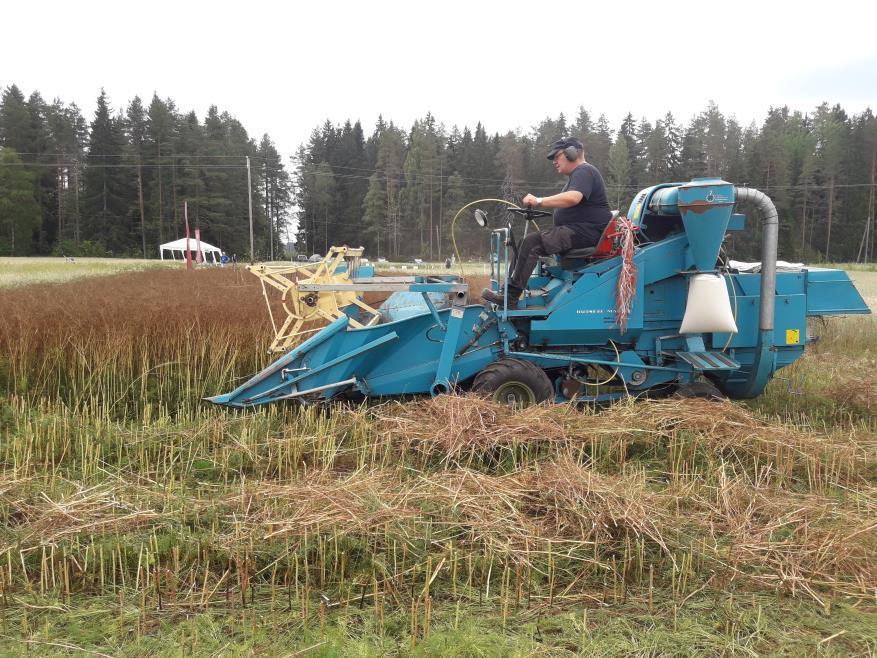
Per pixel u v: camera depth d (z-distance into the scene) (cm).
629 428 506
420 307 644
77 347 738
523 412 519
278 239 8500
